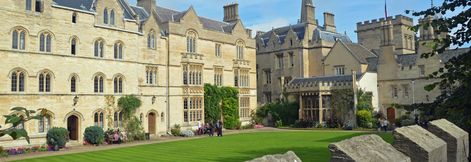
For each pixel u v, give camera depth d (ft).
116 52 142.82
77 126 130.21
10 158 93.20
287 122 200.34
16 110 14.93
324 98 188.55
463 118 28.58
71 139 130.62
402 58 189.26
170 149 103.45
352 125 175.22
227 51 189.57
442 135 32.40
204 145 111.75
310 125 188.03
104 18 139.85
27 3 119.03
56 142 115.55
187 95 166.30
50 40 124.06
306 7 225.76
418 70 176.24
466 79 27.40
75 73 129.49
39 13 120.98
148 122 153.79
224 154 88.53
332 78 192.75
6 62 113.09
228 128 183.42
